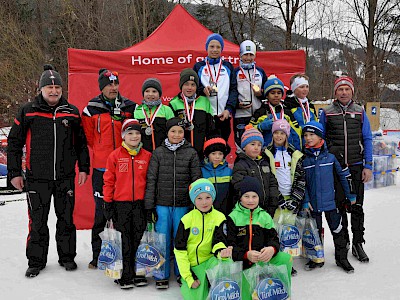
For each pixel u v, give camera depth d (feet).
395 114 74.74
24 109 13.60
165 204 12.63
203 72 15.52
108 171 12.69
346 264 13.87
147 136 13.88
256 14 71.20
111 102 14.15
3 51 66.80
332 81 68.03
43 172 13.60
